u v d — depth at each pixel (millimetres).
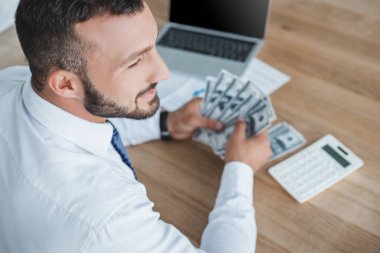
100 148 656
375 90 1041
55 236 536
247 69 1118
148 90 612
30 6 505
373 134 940
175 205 841
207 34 1197
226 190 808
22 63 1182
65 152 595
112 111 606
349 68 1104
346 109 1000
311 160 884
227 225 747
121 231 542
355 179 857
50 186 561
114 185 582
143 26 532
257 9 1113
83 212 539
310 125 969
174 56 1147
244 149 863
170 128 952
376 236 768
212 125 938
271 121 913
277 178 860
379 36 1190
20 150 600
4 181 592
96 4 493
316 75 1093
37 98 604
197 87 1079
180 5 1189
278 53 1165
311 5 1314
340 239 767
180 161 923
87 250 527
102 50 519
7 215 582
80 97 581
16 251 602
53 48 517
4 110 658
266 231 786
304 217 803
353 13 1274
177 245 602
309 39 1197
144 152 949
